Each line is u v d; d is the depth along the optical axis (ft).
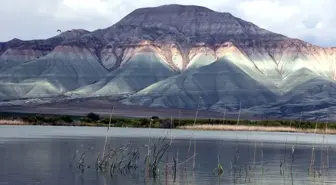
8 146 236.02
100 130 407.85
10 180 141.79
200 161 193.57
